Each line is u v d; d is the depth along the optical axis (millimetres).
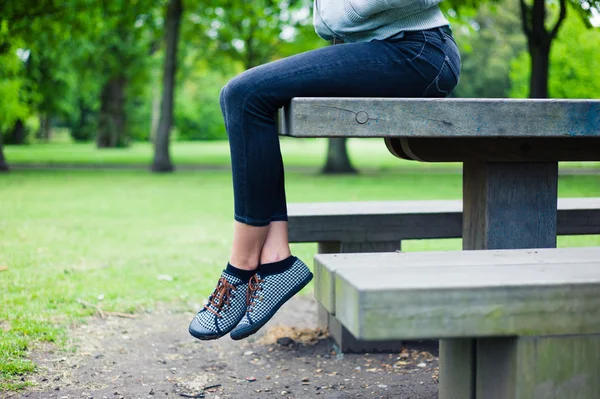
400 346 3182
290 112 1895
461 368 1715
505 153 2305
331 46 2012
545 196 2350
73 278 4508
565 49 24766
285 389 2643
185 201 9852
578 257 1695
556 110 1923
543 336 1412
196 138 56969
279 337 3355
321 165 21156
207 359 3031
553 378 1424
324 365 2965
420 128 1892
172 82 17438
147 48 27516
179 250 5723
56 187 12125
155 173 16641
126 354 3041
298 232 3121
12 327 3277
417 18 2082
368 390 2623
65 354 2979
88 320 3531
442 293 1361
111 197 10359
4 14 14750
